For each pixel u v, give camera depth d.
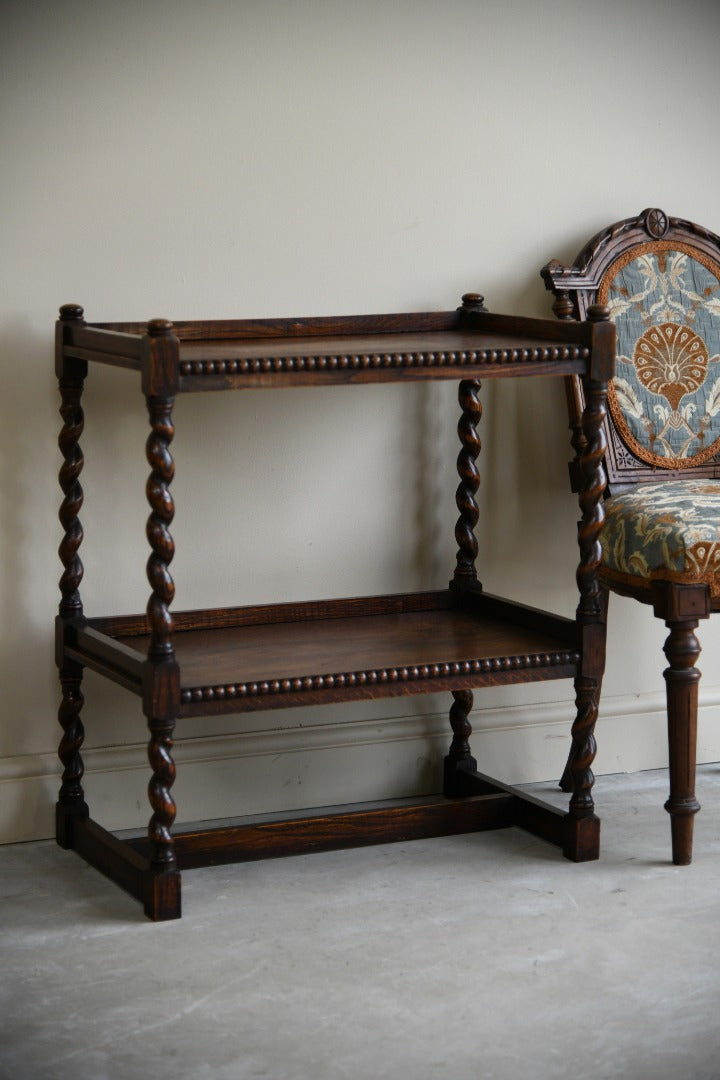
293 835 2.48
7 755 2.57
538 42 2.78
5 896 2.31
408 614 2.74
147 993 1.96
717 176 2.96
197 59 2.53
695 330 2.83
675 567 2.35
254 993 1.96
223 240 2.59
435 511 2.82
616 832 2.60
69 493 2.46
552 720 2.92
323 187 2.65
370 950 2.10
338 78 2.63
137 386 2.57
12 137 2.43
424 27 2.68
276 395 2.66
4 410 2.49
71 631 2.47
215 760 2.68
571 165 2.84
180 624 2.58
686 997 1.94
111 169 2.50
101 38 2.46
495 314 2.64
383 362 2.21
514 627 2.62
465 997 1.94
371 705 2.79
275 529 2.70
